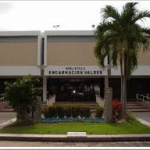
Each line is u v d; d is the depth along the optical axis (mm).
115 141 15133
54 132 16516
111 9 22172
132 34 21219
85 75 38688
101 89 42844
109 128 17703
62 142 14867
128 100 42594
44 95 39750
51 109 21625
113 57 22266
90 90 42875
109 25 21953
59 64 38625
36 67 38625
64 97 42844
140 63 38938
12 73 38719
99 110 22016
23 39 38938
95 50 22609
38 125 18906
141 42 21766
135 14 22172
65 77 41406
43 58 39281
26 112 19484
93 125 18844
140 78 43812
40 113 20953
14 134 16047
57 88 42875
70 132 16281
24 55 38781
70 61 38625
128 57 22016
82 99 42844
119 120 21047
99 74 38406
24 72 38688
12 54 38906
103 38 22125
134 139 15289
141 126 18891
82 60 38688
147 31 22391
